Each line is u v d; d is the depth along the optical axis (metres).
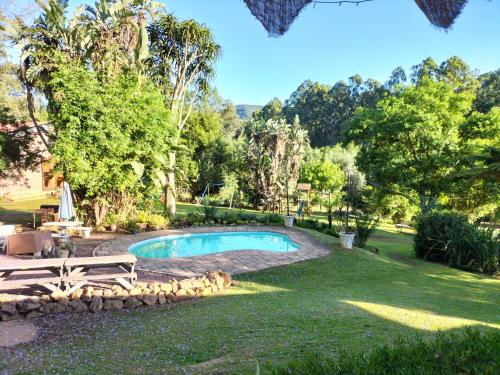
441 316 5.71
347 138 24.03
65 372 3.64
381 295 7.45
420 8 2.00
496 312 6.55
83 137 11.95
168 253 11.73
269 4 1.94
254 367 3.21
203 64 17.66
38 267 6.21
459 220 13.23
